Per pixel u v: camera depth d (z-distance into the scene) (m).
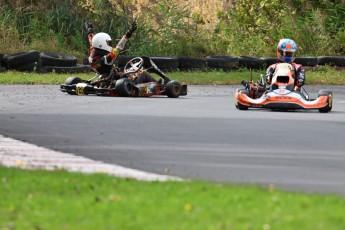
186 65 83.31
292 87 48.66
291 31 97.12
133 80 58.03
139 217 19.48
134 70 58.50
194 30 97.50
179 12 96.12
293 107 47.94
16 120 41.94
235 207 20.39
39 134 36.78
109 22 94.50
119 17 95.00
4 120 41.91
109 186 23.55
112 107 49.34
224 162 29.52
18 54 78.62
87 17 95.00
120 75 58.59
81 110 47.28
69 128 38.84
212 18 101.62
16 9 92.31
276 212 19.77
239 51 94.94
